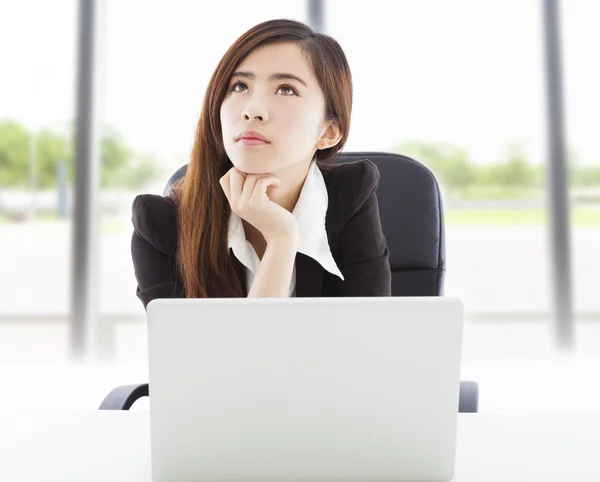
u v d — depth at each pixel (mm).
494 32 3229
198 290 1138
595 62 3172
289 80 1105
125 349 3215
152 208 1202
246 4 3182
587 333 3238
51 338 3248
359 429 559
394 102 3211
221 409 554
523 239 3270
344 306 548
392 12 3215
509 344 3322
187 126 3188
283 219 1117
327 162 1263
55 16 3148
